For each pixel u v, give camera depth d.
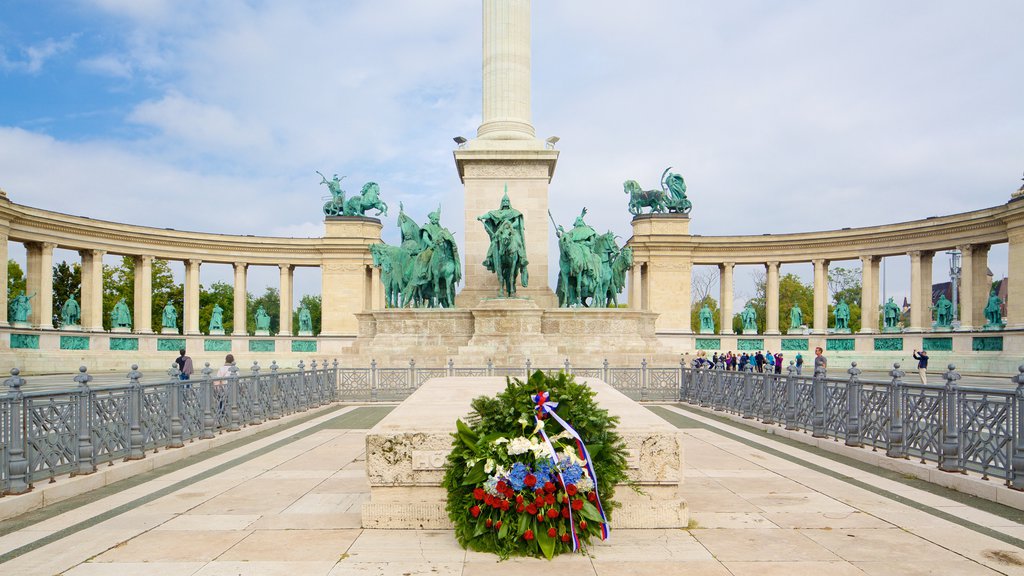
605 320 33.59
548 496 6.76
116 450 10.95
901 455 11.26
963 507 8.59
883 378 41.44
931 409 10.55
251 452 13.25
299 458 12.41
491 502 6.78
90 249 58.12
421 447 7.61
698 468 11.28
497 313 31.61
